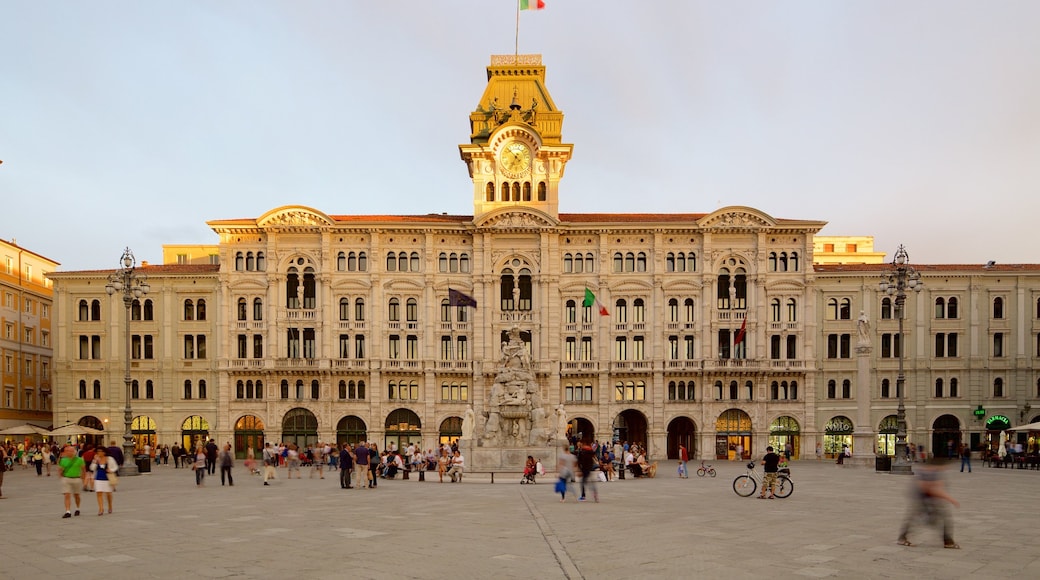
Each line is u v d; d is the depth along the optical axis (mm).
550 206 103125
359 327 101062
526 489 49344
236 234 101438
